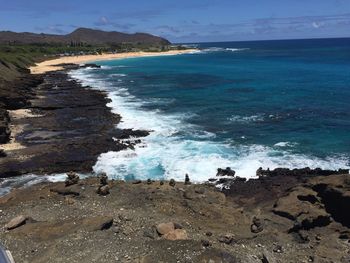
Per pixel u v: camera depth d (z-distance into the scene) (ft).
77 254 52.42
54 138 115.65
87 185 76.95
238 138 114.32
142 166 93.66
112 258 51.39
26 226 59.72
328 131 118.73
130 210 65.82
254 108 156.97
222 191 77.92
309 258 54.29
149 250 52.90
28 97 174.81
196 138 115.14
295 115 141.38
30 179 88.58
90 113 149.28
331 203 64.64
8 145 108.88
